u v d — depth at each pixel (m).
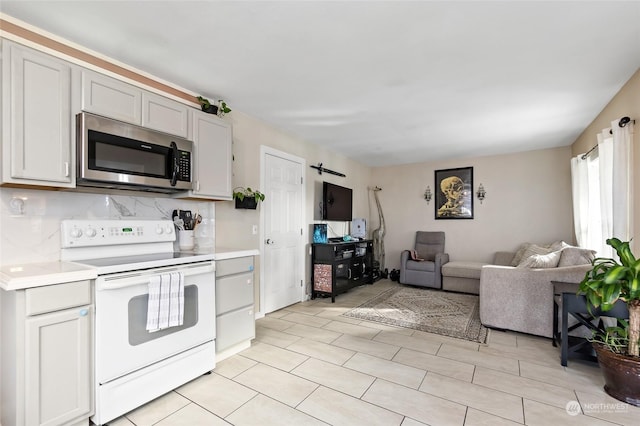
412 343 2.80
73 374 1.58
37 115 1.69
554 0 1.62
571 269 2.78
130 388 1.78
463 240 5.62
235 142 3.27
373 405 1.86
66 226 1.95
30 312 1.44
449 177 5.78
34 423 1.45
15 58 1.62
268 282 3.71
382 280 5.93
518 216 5.17
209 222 2.97
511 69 2.38
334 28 1.88
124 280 1.75
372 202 6.56
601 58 2.21
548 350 2.65
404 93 2.84
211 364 2.27
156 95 2.27
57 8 1.66
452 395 1.96
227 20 1.79
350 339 2.90
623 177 2.54
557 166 4.87
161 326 1.89
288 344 2.79
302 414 1.77
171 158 2.30
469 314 3.68
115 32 1.89
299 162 4.32
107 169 1.93
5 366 1.52
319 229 4.48
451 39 1.99
